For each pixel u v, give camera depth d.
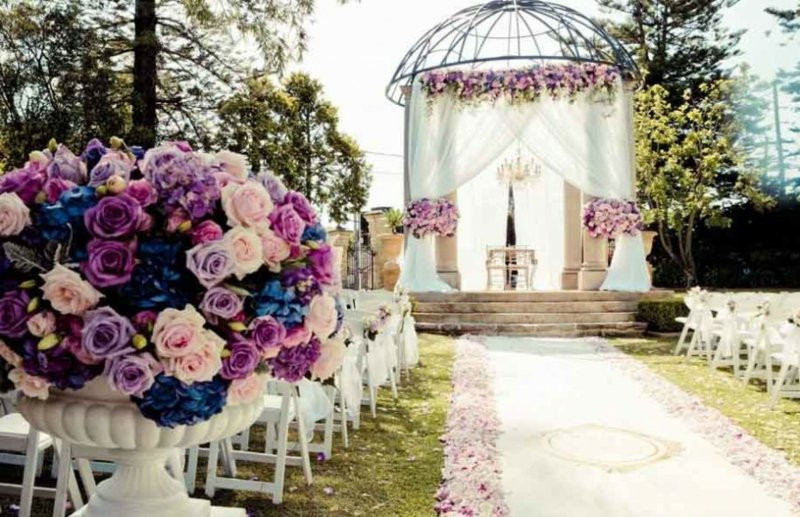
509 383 6.62
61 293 1.57
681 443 4.59
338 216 20.59
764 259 21.23
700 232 21.70
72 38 9.43
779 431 4.89
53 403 1.74
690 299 8.26
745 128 20.92
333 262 1.96
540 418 5.27
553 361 7.88
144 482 1.89
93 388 1.71
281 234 1.80
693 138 17.34
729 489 3.71
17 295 1.61
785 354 5.58
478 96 10.82
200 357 1.61
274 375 1.94
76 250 1.63
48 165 1.90
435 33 11.60
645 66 23.67
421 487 3.77
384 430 4.98
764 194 20.92
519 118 10.91
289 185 13.19
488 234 13.79
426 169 11.16
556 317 10.68
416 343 7.69
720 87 18.50
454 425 5.03
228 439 3.78
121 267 1.61
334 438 4.75
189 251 1.65
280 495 3.51
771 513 3.37
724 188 21.25
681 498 3.58
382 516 3.35
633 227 11.02
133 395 1.64
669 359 8.12
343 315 2.12
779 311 6.07
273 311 1.77
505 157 13.39
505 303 10.95
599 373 7.14
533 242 13.84
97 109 9.48
